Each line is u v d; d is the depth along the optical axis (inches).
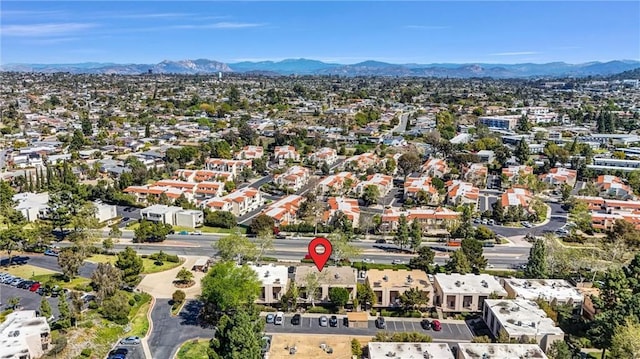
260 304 3912.4
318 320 3678.6
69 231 5551.2
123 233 5536.4
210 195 6909.5
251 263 4480.8
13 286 4092.0
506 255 5073.8
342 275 4072.3
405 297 3740.2
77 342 3233.3
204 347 3270.2
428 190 6929.1
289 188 7549.2
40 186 7091.5
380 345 2992.1
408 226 5334.6
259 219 5565.9
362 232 5679.1
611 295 3570.4
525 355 2876.5
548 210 6747.1
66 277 4224.9
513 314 3430.1
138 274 4229.8
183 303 3900.1
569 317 3555.6
